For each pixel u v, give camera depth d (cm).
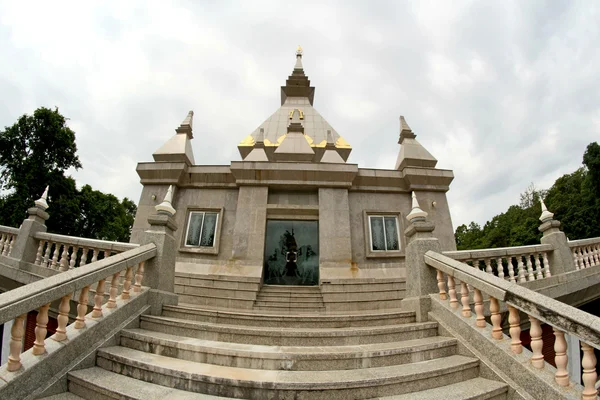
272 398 380
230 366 445
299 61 2744
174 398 371
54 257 866
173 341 480
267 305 1080
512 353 447
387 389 400
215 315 641
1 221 2089
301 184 1340
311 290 1183
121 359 447
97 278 508
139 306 615
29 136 2364
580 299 913
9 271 879
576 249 966
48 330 835
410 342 534
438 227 1344
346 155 2020
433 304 631
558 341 392
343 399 385
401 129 1580
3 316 368
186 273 1162
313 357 443
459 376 452
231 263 1225
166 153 1396
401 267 1256
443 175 1389
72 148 2495
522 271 836
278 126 2216
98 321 505
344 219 1304
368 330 536
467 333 527
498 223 4628
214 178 1374
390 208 1366
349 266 1238
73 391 423
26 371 388
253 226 1280
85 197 2594
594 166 2612
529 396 407
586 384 355
